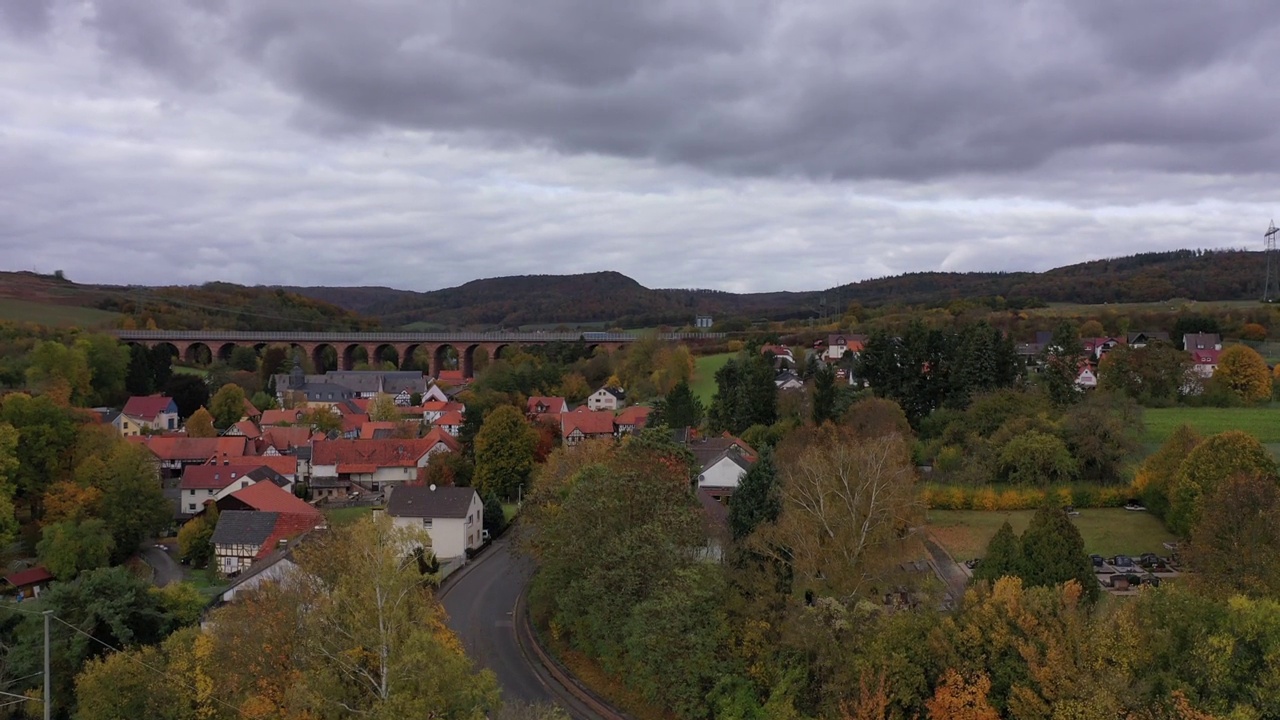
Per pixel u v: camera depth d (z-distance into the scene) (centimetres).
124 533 8062
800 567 4550
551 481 6969
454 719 3412
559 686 5028
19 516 8588
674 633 4222
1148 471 7375
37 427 8650
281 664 3872
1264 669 3234
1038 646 3553
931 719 3575
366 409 15625
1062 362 10075
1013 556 4866
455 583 6931
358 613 3531
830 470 5069
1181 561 5425
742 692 4056
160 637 5028
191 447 11388
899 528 5297
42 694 4434
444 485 9594
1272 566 4259
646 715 4591
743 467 8075
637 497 5159
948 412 9581
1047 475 7788
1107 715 3127
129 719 4144
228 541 7475
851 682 3741
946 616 4131
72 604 4800
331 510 9881
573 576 5291
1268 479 5491
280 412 14162
